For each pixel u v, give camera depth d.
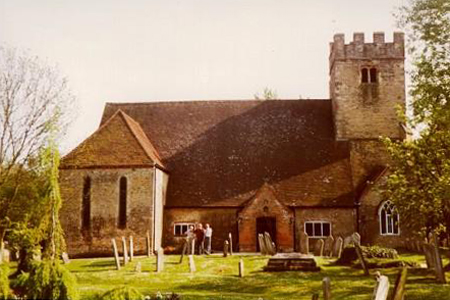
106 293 13.61
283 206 45.31
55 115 42.34
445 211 32.50
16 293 16.36
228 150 51.00
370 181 47.41
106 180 44.97
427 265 30.67
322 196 46.53
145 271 32.19
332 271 31.45
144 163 44.69
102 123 53.69
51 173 29.72
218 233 46.50
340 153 49.69
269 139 51.56
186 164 50.16
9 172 40.16
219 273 31.66
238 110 54.41
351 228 45.62
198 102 55.53
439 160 32.44
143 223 44.19
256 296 24.75
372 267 32.16
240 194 47.47
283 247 44.78
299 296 25.08
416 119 32.25
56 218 29.33
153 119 54.38
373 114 50.84
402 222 41.94
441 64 29.94
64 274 14.69
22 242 30.81
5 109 40.69
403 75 51.19
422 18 30.27
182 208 47.19
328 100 54.72
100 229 44.44
